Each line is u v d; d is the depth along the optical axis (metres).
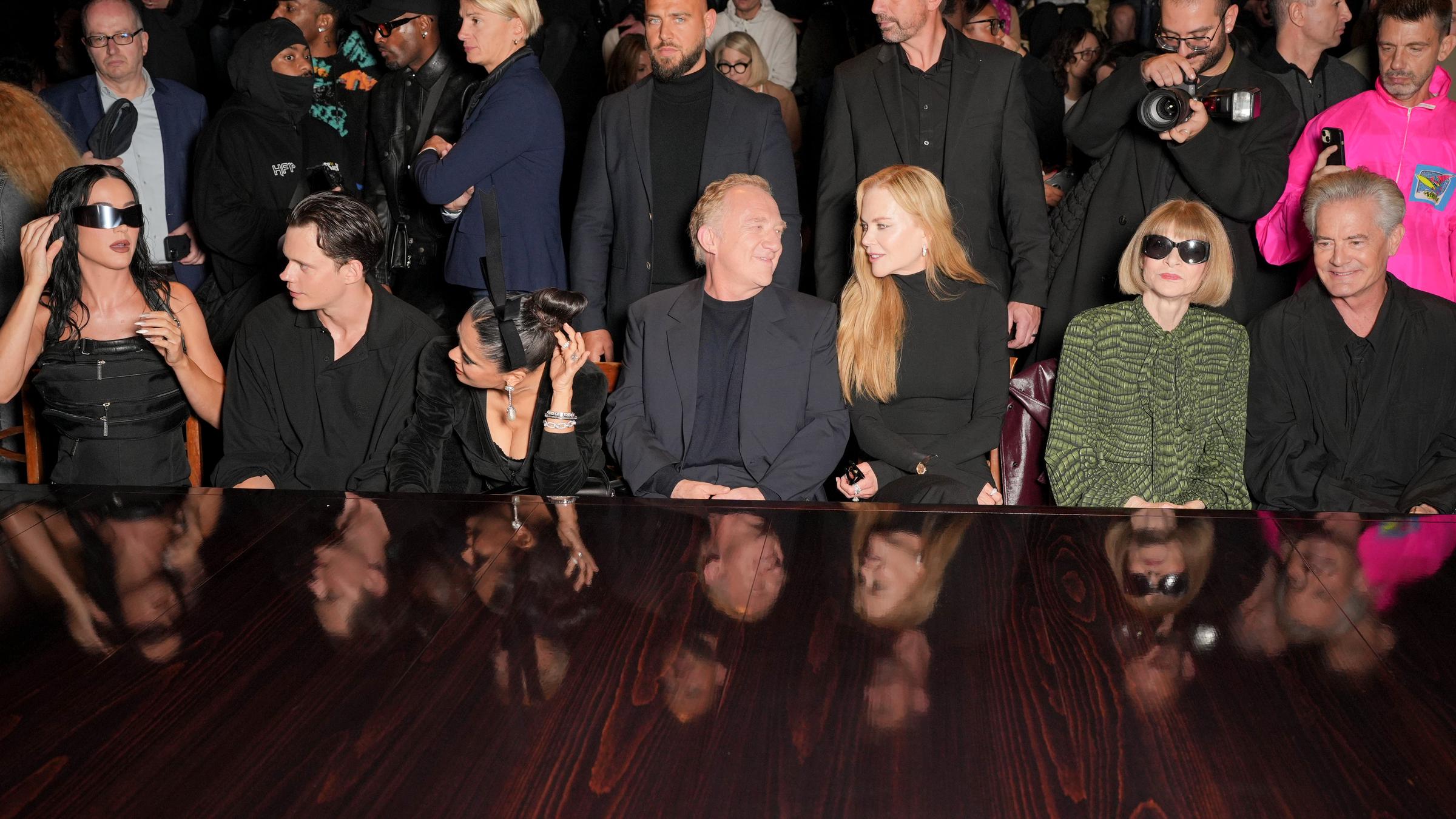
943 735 1.29
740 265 2.86
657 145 3.68
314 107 4.45
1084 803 1.17
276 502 2.06
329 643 1.52
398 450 2.71
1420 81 3.52
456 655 1.48
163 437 3.04
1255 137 3.48
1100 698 1.37
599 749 1.26
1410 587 1.71
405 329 2.89
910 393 3.12
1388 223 2.91
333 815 1.15
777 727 1.31
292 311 2.91
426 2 3.92
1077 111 3.62
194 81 5.14
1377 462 3.05
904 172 3.02
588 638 1.52
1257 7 5.68
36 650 1.51
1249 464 3.12
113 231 2.84
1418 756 1.26
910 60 3.59
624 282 3.77
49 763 1.25
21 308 2.81
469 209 3.59
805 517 1.99
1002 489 3.21
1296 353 3.07
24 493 2.10
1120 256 3.57
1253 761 1.25
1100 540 1.88
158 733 1.30
